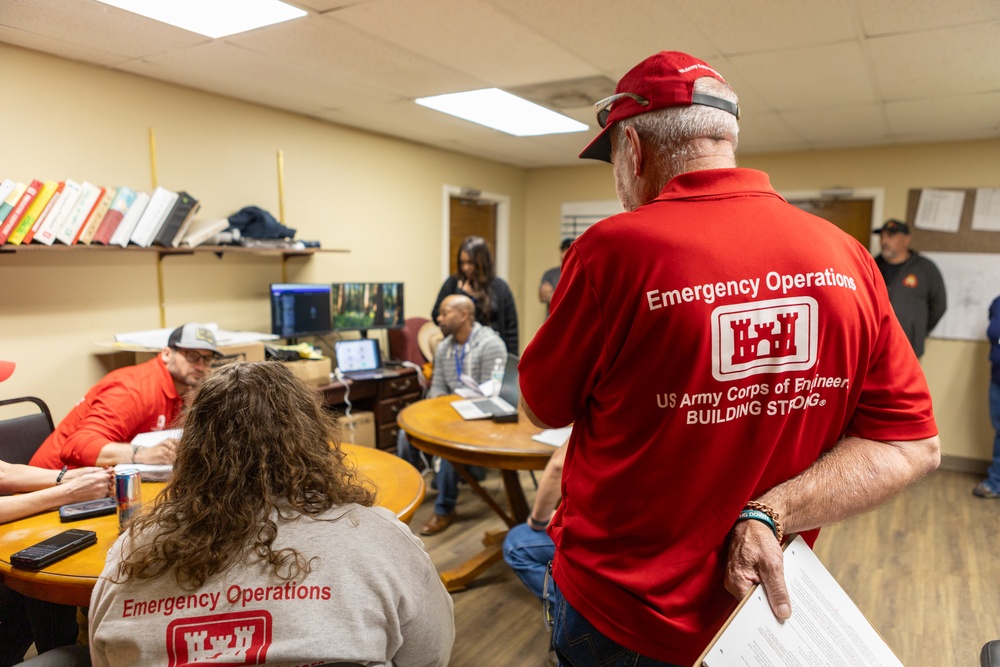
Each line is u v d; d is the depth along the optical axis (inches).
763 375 26.1
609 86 123.0
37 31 93.7
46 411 86.7
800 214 28.5
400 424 100.0
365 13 86.9
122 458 69.0
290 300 140.6
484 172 214.7
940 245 169.9
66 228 99.8
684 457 26.5
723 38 94.3
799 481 27.5
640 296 25.8
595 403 29.5
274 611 31.4
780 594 25.4
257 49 102.3
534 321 242.7
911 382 28.6
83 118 109.4
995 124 145.3
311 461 35.8
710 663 23.4
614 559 28.8
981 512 138.3
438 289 198.4
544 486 71.4
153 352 115.6
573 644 31.3
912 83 114.9
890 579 106.9
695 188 28.0
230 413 34.9
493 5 83.7
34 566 49.0
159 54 104.7
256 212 133.7
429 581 37.5
